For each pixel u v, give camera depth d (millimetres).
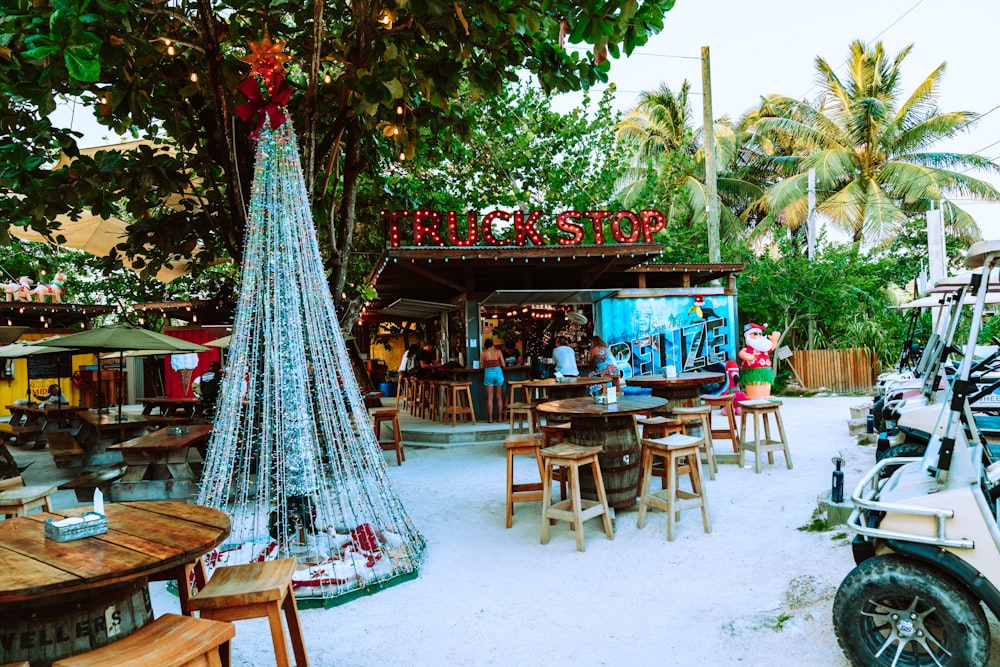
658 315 14383
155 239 7605
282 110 5602
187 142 7371
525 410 10367
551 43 6434
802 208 23766
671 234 21062
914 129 24562
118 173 6406
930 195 23109
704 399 9047
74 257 18516
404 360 16562
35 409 13148
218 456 5344
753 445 8547
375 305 18156
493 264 12875
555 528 6152
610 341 14117
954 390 3328
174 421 9930
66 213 6523
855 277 18719
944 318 9453
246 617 3062
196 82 6344
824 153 24156
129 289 18328
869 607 3174
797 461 8391
